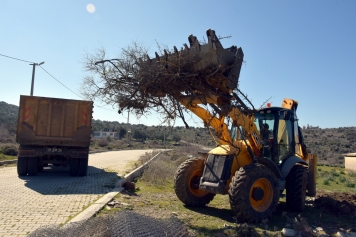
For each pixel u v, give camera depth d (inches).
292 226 258.7
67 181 450.3
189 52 235.6
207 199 321.7
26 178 473.4
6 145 857.5
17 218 246.5
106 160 864.9
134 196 355.3
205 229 238.2
